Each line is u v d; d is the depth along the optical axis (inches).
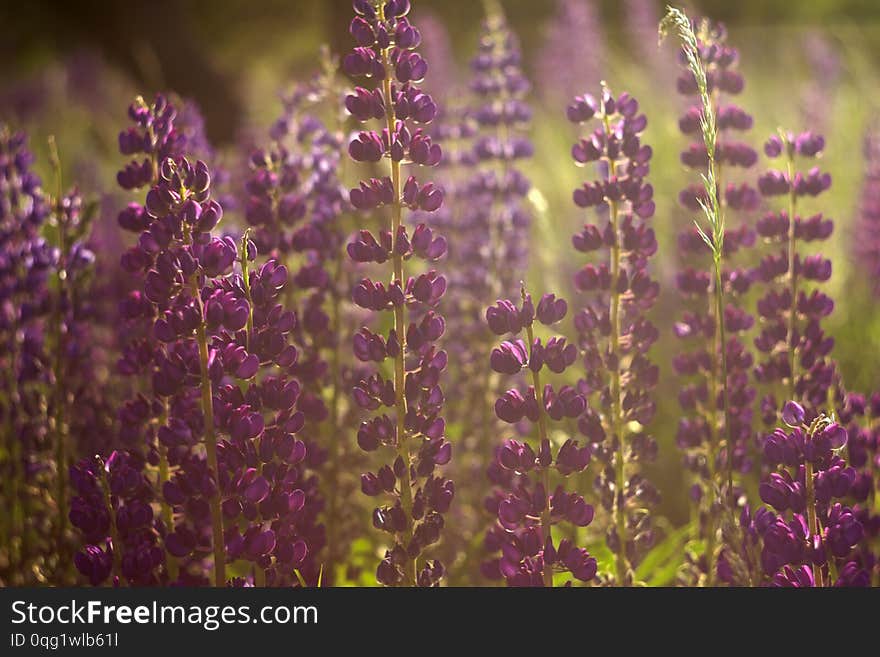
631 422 83.5
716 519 81.8
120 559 76.4
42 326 89.7
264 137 106.7
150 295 75.3
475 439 91.0
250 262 77.4
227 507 75.5
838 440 74.1
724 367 78.0
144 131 80.0
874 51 167.5
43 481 85.8
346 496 88.1
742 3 309.7
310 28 289.3
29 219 89.0
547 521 75.8
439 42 158.1
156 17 192.9
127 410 79.0
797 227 83.3
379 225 94.1
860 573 74.1
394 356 76.9
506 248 94.2
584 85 155.2
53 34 274.7
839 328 106.5
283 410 76.4
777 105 153.7
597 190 81.0
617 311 81.1
